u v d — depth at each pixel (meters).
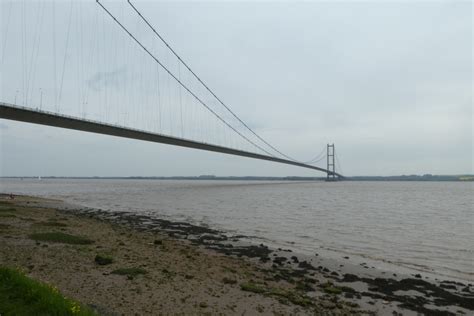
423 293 8.98
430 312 7.61
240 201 40.38
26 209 21.69
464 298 8.70
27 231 12.99
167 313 6.08
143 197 45.84
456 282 10.22
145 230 17.78
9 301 4.71
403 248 15.09
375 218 25.42
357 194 59.16
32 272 7.70
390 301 8.18
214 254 12.52
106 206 32.34
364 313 7.22
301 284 9.04
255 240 16.34
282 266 11.20
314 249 14.60
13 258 8.81
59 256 9.42
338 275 10.44
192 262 10.53
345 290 8.81
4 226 13.62
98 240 12.77
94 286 7.09
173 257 10.95
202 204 35.84
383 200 44.94
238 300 7.14
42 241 11.32
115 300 6.42
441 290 9.26
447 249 14.96
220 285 8.13
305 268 11.09
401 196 53.97
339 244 15.83
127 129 48.06
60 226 15.38
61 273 7.80
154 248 12.27
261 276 9.63
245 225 21.42
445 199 47.38
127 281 7.63
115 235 14.55
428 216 27.00
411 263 12.53
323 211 30.17
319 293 8.38
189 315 6.11
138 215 24.98
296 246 15.18
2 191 57.72
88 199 41.09
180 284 7.85
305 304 7.28
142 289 7.20
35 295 4.86
